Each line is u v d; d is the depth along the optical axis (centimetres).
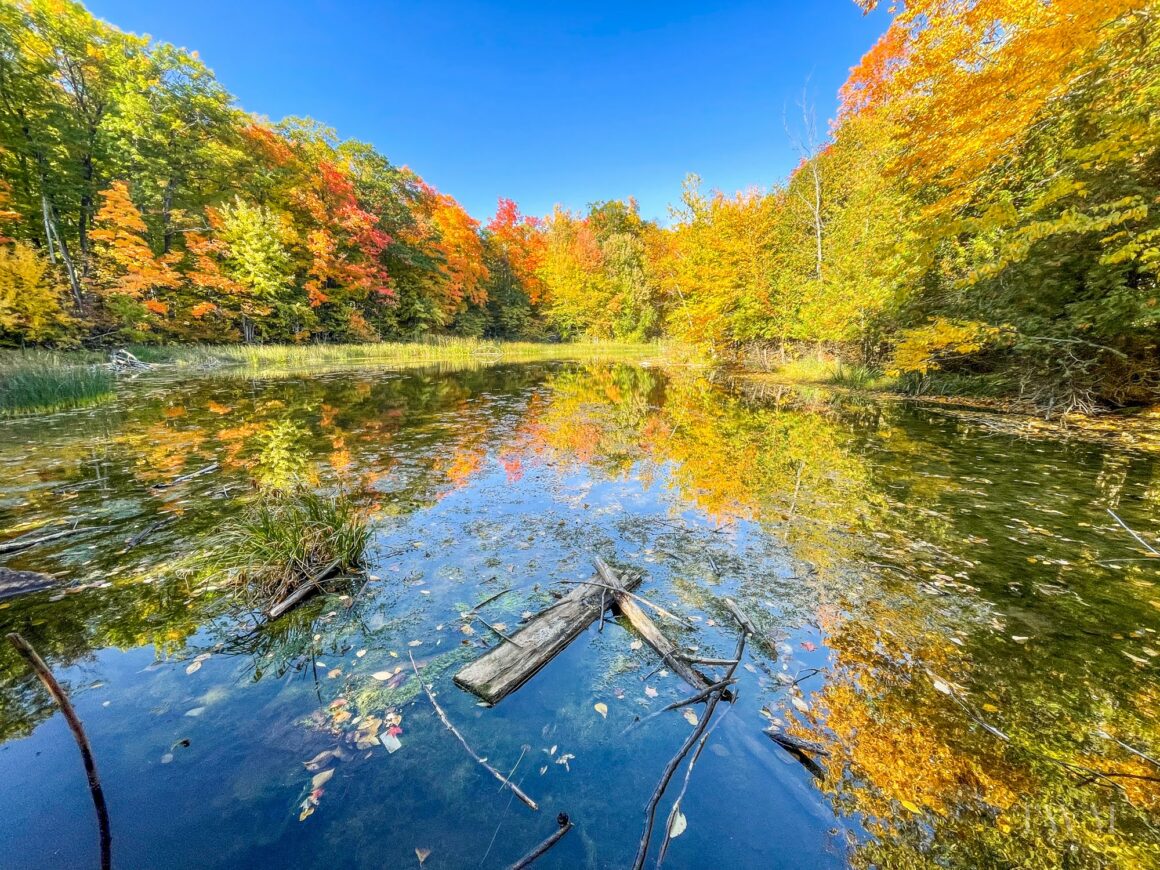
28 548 345
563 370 1880
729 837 151
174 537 364
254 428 754
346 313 2492
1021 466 562
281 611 273
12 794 161
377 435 728
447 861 143
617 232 4509
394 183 2912
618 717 203
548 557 351
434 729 194
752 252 1673
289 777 170
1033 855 144
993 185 803
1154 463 553
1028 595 296
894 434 747
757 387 1363
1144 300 608
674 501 467
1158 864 140
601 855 145
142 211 1912
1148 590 300
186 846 146
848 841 150
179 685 217
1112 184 639
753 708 207
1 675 222
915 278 916
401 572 326
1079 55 571
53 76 1588
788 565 339
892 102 892
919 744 186
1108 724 195
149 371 1523
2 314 1298
